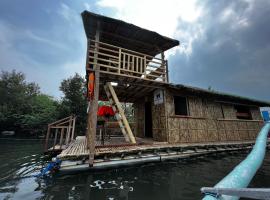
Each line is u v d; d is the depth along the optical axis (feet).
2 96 94.12
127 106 98.32
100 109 28.09
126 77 26.84
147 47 34.53
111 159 22.20
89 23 26.89
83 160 20.76
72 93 87.76
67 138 37.88
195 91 32.83
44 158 33.45
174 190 16.11
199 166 24.41
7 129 87.35
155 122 34.55
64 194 15.43
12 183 18.76
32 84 118.21
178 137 31.07
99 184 17.62
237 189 6.66
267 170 22.58
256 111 48.55
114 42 32.60
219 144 33.32
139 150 24.09
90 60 31.81
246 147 37.60
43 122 83.41
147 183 17.87
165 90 32.63
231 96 37.06
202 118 35.65
